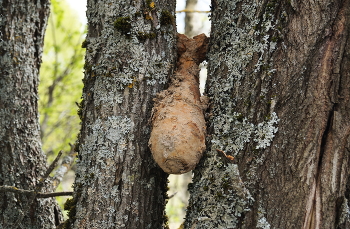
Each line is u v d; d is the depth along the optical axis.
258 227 1.66
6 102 2.65
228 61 1.82
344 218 1.63
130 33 1.88
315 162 1.64
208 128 1.84
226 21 1.86
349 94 1.63
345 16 1.65
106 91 1.89
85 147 1.92
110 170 1.86
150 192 1.94
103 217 1.85
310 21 1.66
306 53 1.66
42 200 2.65
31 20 2.78
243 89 1.75
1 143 2.62
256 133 1.70
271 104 1.68
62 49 6.40
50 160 6.03
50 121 6.28
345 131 1.64
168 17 1.96
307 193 1.63
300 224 1.63
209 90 1.91
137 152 1.88
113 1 1.91
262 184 1.68
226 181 1.71
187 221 1.85
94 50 1.93
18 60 2.70
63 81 5.90
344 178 1.64
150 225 1.96
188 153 1.69
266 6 1.74
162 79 1.94
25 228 2.58
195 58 2.07
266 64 1.71
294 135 1.65
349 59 1.64
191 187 1.88
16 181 2.62
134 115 1.87
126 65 1.88
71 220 1.94
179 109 1.80
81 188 1.92
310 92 1.64
